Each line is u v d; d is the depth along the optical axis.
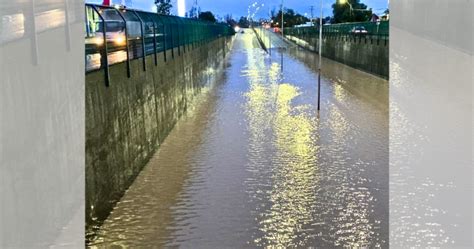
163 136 17.19
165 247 8.82
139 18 15.20
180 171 13.29
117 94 11.45
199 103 25.27
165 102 18.00
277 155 14.65
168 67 19.25
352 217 9.95
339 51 54.53
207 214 10.23
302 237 9.15
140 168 13.49
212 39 44.09
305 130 18.05
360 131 17.56
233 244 8.89
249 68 45.12
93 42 12.28
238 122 19.77
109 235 9.30
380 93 27.12
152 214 10.24
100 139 9.90
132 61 13.24
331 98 25.69
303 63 51.00
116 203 10.88
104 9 12.22
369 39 40.12
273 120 20.03
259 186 11.88
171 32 20.88
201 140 16.86
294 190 11.58
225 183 12.16
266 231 9.40
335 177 12.45
